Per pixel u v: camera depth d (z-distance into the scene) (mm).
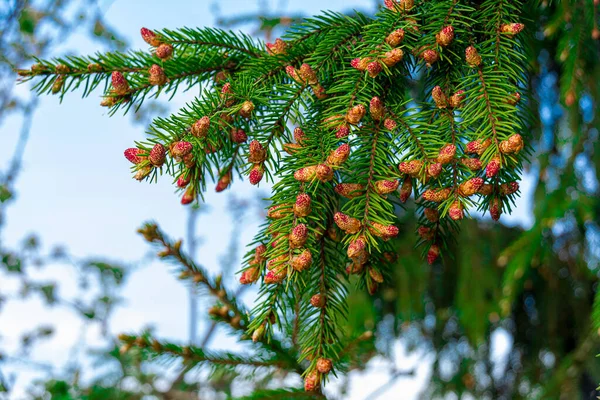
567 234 1845
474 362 2211
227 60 1076
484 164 980
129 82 1049
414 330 2307
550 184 1590
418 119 1016
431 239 1055
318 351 992
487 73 1015
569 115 1500
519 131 1050
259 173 993
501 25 1030
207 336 2924
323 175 961
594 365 1726
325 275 1010
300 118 1018
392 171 988
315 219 974
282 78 1054
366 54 1013
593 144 1572
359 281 1032
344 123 993
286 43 1067
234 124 1030
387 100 1026
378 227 961
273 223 973
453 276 2207
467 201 975
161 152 969
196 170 1006
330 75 1048
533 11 1252
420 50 1022
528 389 2125
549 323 2066
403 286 2021
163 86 1052
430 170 968
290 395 1160
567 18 1239
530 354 2180
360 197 976
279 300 986
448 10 1032
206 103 1012
